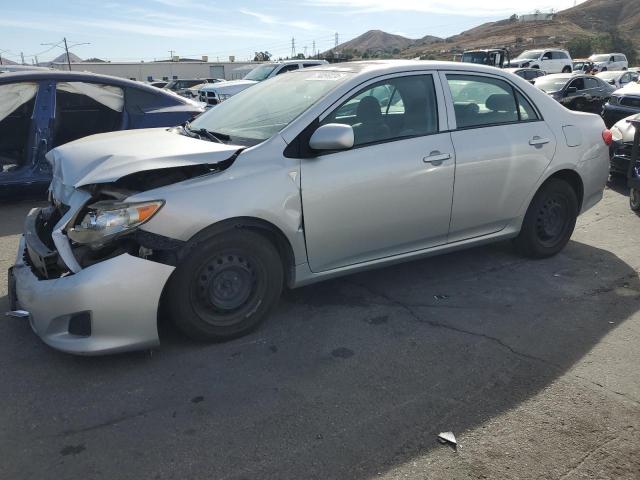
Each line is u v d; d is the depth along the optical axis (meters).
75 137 6.78
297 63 15.35
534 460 2.47
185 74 72.38
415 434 2.63
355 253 3.81
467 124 4.23
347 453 2.50
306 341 3.49
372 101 3.81
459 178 4.11
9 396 2.88
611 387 3.04
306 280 3.67
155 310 3.05
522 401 2.90
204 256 3.18
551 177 4.78
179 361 3.23
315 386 3.01
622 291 4.31
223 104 4.55
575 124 4.90
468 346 3.46
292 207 3.41
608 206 6.98
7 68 12.56
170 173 3.33
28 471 2.37
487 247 5.31
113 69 69.25
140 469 2.39
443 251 4.31
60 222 3.16
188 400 2.87
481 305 4.04
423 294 4.22
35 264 3.25
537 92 4.74
